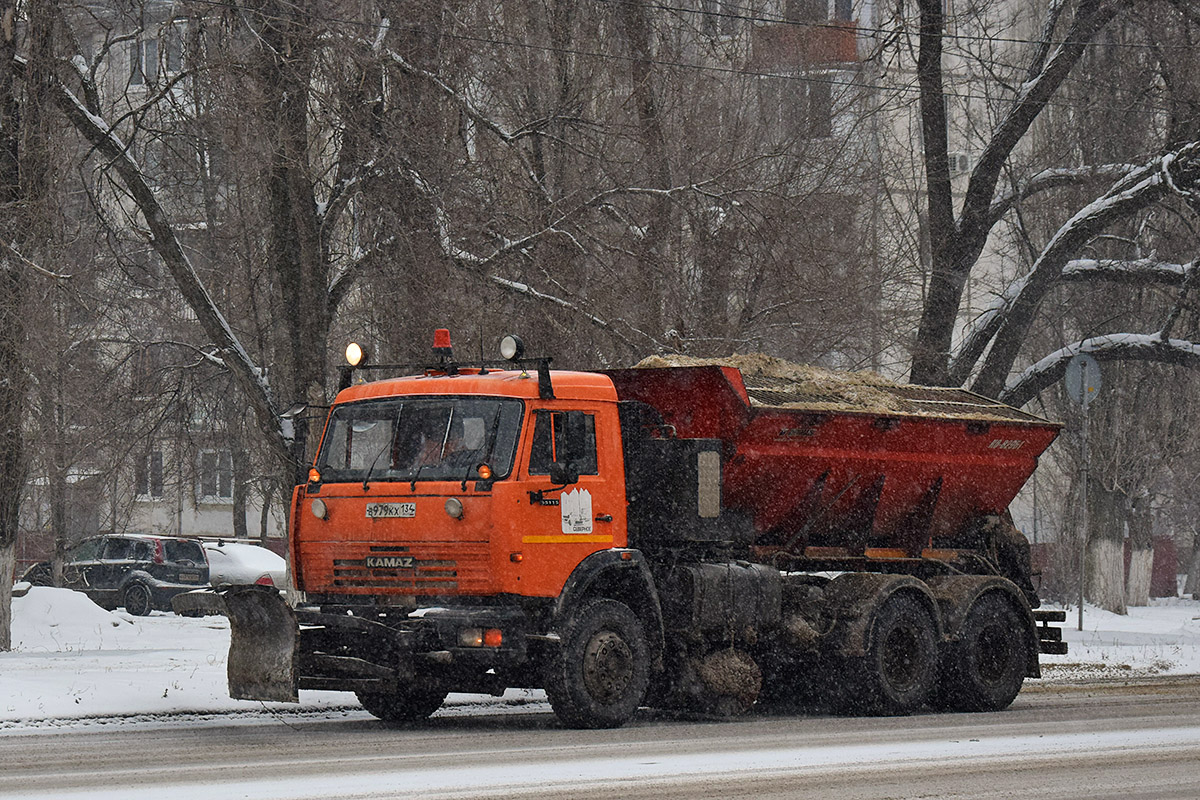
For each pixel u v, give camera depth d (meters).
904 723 40.62
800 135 79.94
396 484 37.12
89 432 78.00
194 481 95.38
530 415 37.03
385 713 39.94
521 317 64.25
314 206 63.72
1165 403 122.19
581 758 30.05
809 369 47.72
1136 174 94.38
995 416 50.53
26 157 60.47
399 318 62.09
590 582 37.50
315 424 45.34
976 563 50.72
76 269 66.00
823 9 96.19
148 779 26.19
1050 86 94.19
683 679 41.09
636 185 69.88
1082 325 119.31
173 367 77.19
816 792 25.14
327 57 59.19
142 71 63.47
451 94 62.47
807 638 43.53
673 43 78.94
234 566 109.19
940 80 94.81
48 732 35.12
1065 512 130.75
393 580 36.81
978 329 98.19
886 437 46.41
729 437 42.53
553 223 64.44
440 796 23.98
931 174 94.94
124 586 104.75
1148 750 32.25
